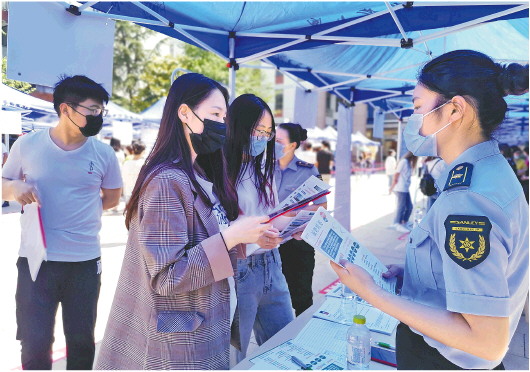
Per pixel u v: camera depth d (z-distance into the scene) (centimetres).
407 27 292
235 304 139
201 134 117
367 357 134
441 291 90
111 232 666
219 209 137
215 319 118
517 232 82
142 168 117
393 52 462
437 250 91
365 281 100
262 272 195
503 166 87
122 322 119
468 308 77
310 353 143
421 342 99
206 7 281
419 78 99
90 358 203
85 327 198
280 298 205
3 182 171
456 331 80
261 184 199
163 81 1977
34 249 172
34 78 200
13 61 192
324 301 195
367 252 130
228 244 109
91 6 227
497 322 76
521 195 86
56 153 187
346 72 536
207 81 121
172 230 107
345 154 595
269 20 314
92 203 199
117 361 119
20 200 169
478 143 91
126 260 120
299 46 338
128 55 2183
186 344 111
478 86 88
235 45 359
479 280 76
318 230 117
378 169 2748
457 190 85
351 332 137
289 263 264
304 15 303
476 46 435
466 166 87
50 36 205
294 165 289
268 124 193
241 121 189
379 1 269
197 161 139
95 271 201
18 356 239
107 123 1050
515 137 1464
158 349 111
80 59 220
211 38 342
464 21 272
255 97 195
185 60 2005
